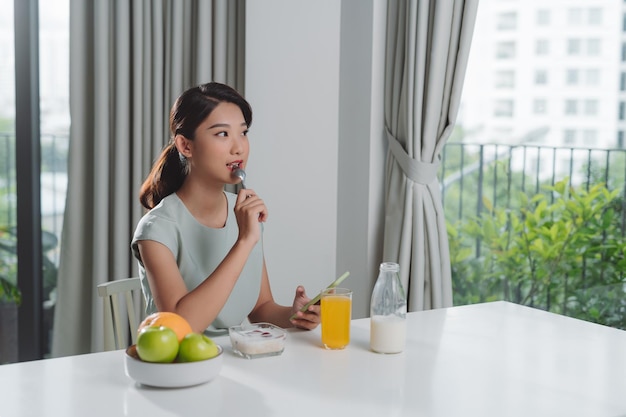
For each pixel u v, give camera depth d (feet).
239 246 5.90
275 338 5.44
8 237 10.80
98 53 10.05
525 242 10.25
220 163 6.05
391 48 10.41
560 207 9.87
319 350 5.61
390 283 5.55
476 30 10.51
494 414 4.40
